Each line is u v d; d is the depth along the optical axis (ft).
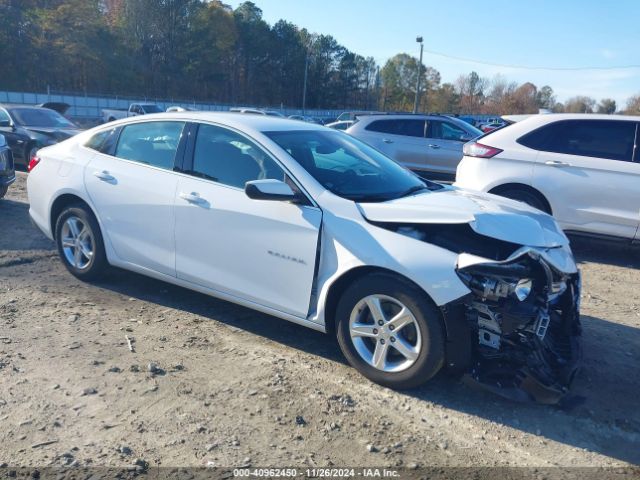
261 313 16.03
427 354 11.44
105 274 17.67
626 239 23.43
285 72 323.16
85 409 10.96
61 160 17.60
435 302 11.17
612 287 20.65
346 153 15.17
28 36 193.36
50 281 17.74
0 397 11.19
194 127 15.12
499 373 11.41
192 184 14.64
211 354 13.44
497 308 11.15
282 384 12.21
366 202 12.91
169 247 15.10
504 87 337.72
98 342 13.76
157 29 247.50
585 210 23.76
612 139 23.72
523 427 11.16
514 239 11.62
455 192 14.76
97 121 115.14
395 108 354.33
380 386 12.29
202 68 261.65
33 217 18.62
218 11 264.52
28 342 13.57
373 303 12.00
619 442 10.84
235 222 13.73
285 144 14.06
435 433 10.80
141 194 15.44
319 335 14.82
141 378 12.17
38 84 199.41
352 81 351.46
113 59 224.33
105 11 247.50
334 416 11.14
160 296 16.94
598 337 15.78
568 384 11.53
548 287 11.69
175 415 10.91
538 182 24.32
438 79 352.90
